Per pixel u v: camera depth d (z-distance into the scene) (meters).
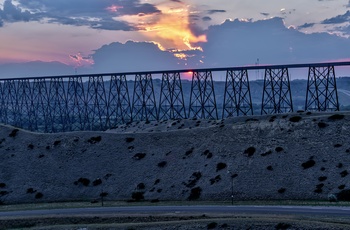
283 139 87.62
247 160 85.19
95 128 165.88
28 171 100.94
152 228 60.41
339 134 84.50
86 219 68.69
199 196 80.12
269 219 57.31
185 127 126.75
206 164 88.19
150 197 84.00
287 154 83.38
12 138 114.06
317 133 86.44
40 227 65.75
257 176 80.25
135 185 89.12
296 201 71.12
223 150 90.19
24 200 92.19
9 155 107.38
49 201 90.75
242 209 67.12
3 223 70.50
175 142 98.50
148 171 92.19
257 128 93.31
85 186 93.06
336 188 71.62
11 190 95.62
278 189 75.62
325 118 90.38
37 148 108.12
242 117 101.06
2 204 91.44
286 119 93.69
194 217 64.19
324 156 80.06
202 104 134.75
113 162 98.00
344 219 55.69
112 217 68.00
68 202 88.56
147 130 132.25
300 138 86.50
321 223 53.97
